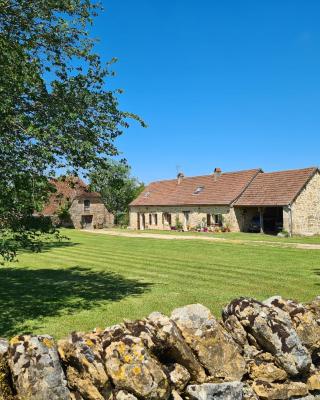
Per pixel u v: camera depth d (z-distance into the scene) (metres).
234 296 11.91
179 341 4.54
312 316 5.38
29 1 11.48
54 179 10.42
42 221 10.27
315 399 5.01
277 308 5.23
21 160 9.27
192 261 19.56
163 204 51.53
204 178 50.78
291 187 38.78
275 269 16.69
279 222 41.81
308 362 4.95
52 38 12.06
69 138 10.37
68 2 12.14
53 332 8.88
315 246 26.06
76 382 4.11
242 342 5.08
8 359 3.99
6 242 9.15
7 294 12.69
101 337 4.49
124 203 73.75
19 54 9.93
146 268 17.72
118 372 4.07
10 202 9.12
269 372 4.85
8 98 9.80
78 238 35.94
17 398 3.85
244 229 43.38
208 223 45.41
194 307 5.00
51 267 18.42
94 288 13.51
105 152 11.70
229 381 4.62
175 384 4.41
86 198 61.41
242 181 44.59
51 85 11.05
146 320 4.71
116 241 32.09
